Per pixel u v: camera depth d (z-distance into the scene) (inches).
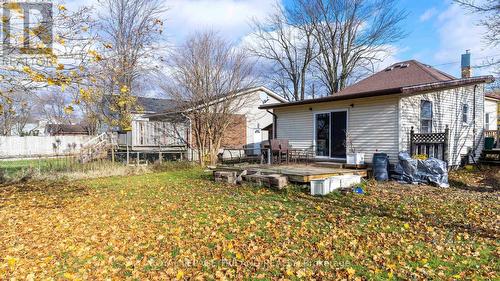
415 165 385.7
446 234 196.1
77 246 180.5
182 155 693.3
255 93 784.9
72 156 567.2
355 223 216.8
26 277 143.6
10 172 481.7
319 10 1082.1
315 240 184.7
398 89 395.2
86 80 231.3
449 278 139.0
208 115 629.6
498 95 717.3
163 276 142.9
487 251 169.8
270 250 169.6
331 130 507.2
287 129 580.1
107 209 267.4
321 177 359.9
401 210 253.4
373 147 448.5
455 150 516.1
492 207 263.1
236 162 649.0
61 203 295.0
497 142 595.8
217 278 140.7
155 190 358.3
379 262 155.6
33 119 1690.5
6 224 227.1
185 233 199.9
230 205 273.1
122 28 666.2
